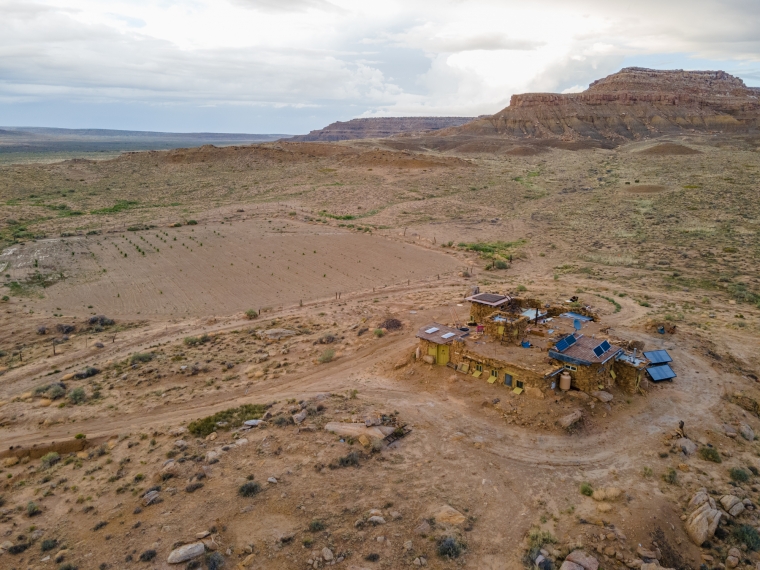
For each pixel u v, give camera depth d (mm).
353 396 33344
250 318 55344
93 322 55594
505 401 30234
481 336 36969
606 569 18016
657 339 41875
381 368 38375
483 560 18641
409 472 24203
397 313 52594
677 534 19938
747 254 72688
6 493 24594
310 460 24969
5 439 30391
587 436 27016
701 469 24141
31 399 36344
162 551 18844
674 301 55969
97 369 41719
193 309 60062
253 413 31109
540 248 85938
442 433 27953
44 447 29047
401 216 111500
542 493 22656
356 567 18062
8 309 58406
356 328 48406
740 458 25156
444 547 18766
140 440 28828
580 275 69000
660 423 28359
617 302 55344
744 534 19688
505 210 117750
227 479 23453
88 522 21406
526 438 27062
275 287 67125
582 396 29812
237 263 76812
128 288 66750
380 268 74688
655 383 33312
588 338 33500
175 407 33688
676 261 73000
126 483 24109
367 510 21156
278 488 22531
